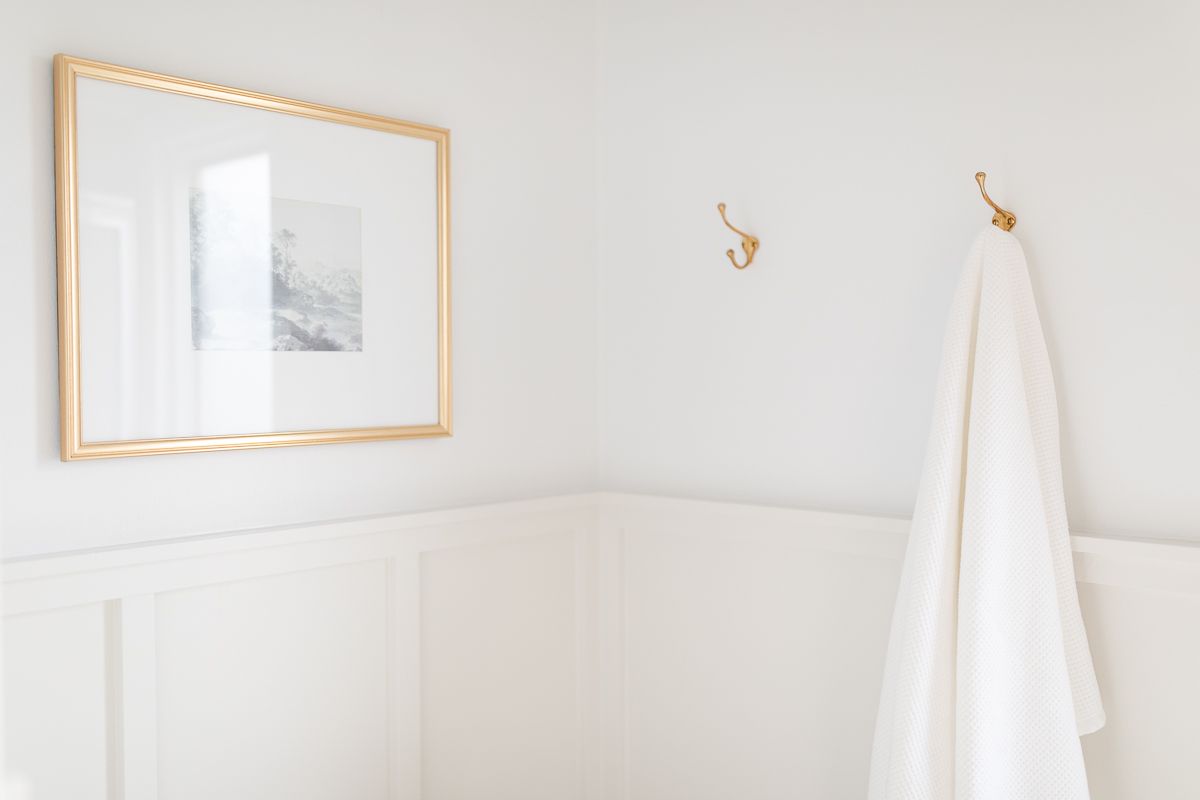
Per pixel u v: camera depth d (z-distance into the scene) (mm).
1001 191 1650
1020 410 1499
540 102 2162
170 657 1597
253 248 1687
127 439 1543
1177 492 1480
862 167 1826
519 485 2129
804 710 1915
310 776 1771
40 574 1438
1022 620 1469
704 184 2072
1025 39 1619
